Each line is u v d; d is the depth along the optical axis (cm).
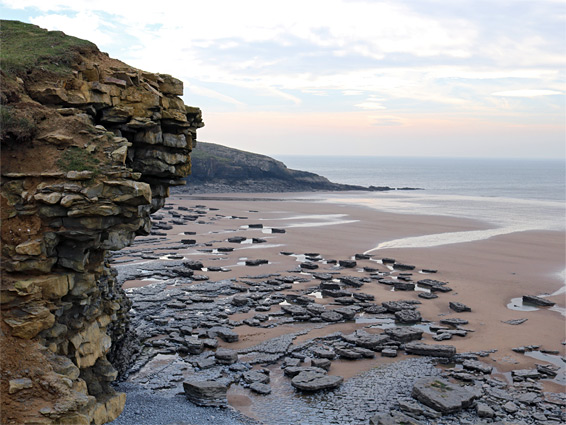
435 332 5656
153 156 3641
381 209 17800
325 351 4872
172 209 15950
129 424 3147
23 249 2712
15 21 4134
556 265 8994
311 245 10562
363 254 9512
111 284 3888
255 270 8250
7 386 2481
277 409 3797
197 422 3397
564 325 5900
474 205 19875
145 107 3466
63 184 2784
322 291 7006
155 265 8188
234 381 4275
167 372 4391
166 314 5950
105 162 2920
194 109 3978
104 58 3700
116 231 3042
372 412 3766
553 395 4147
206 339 5128
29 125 2903
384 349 4984
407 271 8481
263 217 14838
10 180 2822
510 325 5875
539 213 17175
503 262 9175
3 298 2647
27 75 3222
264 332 5506
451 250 10206
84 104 3259
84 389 2739
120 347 4256
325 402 3922
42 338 2725
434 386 4019
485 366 4609
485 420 3681
